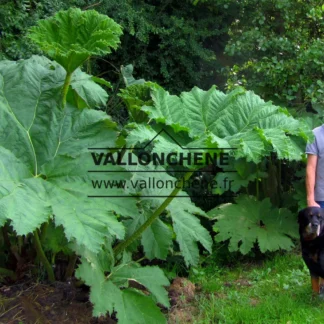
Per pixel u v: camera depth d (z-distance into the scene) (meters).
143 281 3.45
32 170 3.16
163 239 3.88
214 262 5.26
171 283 4.41
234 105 3.58
